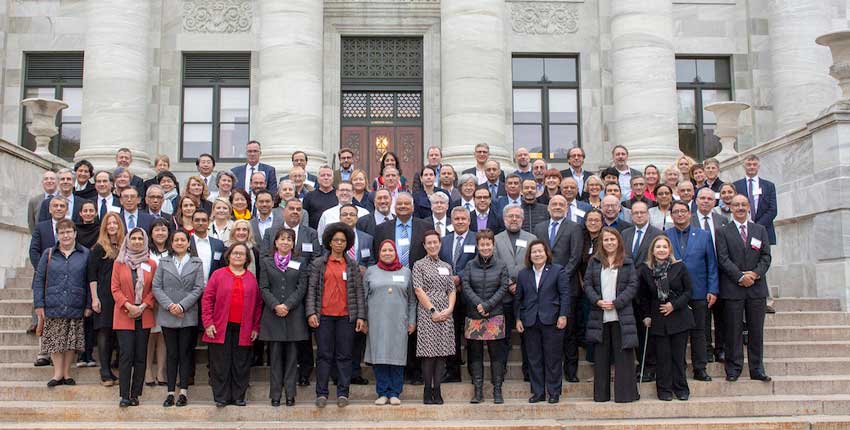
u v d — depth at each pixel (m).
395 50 20.62
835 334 11.27
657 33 18.39
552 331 9.44
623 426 8.81
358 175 11.53
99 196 11.37
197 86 20.27
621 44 18.52
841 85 12.83
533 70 20.66
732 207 10.16
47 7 20.27
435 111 20.20
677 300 9.45
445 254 10.20
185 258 9.47
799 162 13.55
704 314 9.88
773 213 11.80
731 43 20.70
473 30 17.47
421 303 9.38
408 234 10.29
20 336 10.73
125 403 9.07
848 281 12.10
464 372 10.44
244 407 9.16
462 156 16.98
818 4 19.59
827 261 12.59
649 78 18.16
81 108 20.22
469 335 9.45
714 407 9.35
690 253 9.92
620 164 12.93
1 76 19.91
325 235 9.49
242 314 9.22
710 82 20.77
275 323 9.26
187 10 20.31
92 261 9.62
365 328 9.47
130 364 9.17
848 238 12.25
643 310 9.82
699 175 12.31
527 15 20.61
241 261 9.34
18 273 13.52
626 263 9.53
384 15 20.42
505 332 9.69
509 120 20.20
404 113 20.42
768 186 11.91
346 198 10.65
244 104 20.27
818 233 12.80
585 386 9.91
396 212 10.27
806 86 19.28
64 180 11.20
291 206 9.91
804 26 19.53
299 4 17.81
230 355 9.23
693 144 20.69
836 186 12.40
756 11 20.73
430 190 11.59
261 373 10.17
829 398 9.55
